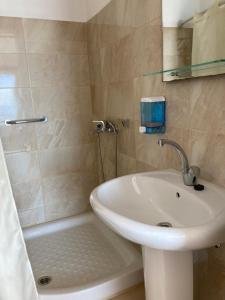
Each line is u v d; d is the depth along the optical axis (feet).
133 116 5.00
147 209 3.58
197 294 3.81
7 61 5.88
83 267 4.83
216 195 2.95
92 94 6.84
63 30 6.31
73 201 7.18
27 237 5.89
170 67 3.70
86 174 7.22
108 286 4.00
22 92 6.13
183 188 3.18
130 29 4.67
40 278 4.60
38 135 6.46
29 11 5.91
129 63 4.86
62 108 6.62
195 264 3.74
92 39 6.31
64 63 6.46
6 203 2.00
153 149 4.49
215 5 2.94
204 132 3.31
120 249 5.19
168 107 3.93
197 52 3.24
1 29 5.73
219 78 2.98
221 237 2.35
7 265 2.03
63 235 6.01
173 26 3.59
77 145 6.96
